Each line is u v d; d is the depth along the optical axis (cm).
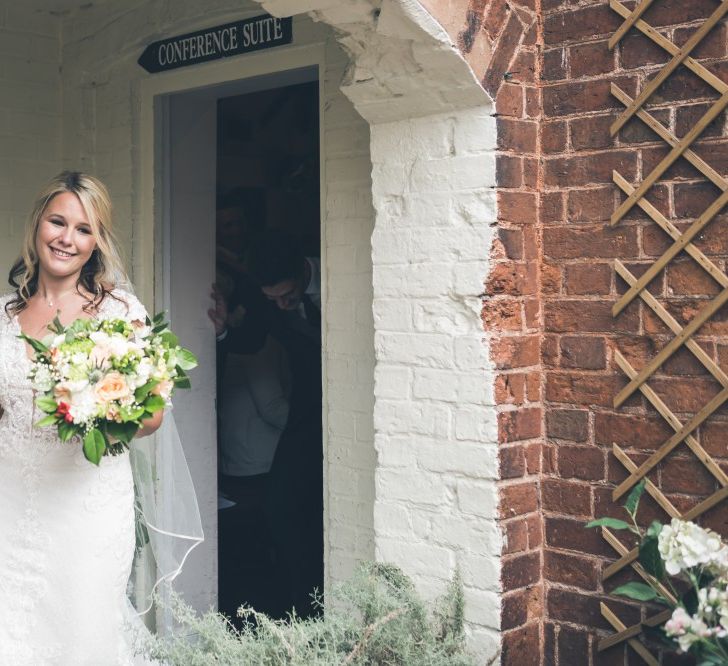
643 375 323
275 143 634
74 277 347
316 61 430
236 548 609
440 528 349
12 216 548
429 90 339
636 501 295
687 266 315
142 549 408
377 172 363
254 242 507
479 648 340
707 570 271
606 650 336
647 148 324
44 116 557
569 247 342
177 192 525
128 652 351
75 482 334
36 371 297
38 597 333
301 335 497
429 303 350
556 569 348
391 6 312
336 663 301
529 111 345
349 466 418
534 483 349
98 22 535
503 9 336
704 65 310
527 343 346
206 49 477
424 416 353
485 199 335
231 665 303
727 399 305
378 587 343
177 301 525
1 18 541
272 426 567
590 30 336
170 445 398
